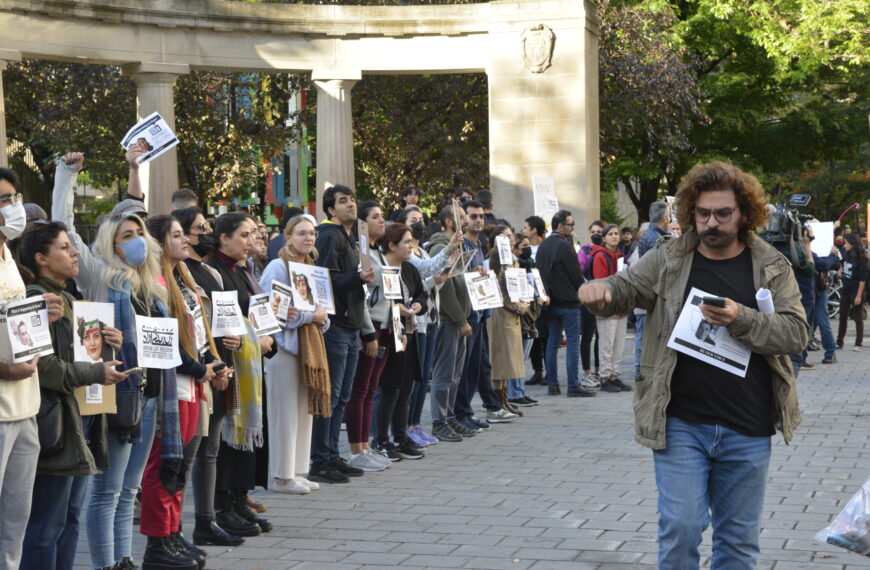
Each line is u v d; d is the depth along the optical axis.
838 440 10.59
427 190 30.08
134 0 20.95
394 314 9.61
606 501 8.16
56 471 5.39
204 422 6.75
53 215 6.68
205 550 6.91
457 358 11.07
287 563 6.64
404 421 10.16
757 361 4.64
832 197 46.84
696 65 29.89
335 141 22.95
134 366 6.06
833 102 33.69
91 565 6.68
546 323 15.14
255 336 7.46
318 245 9.09
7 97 28.77
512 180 22.80
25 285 5.50
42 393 5.36
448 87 28.00
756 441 4.61
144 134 7.88
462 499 8.32
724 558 4.70
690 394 4.62
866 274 19.47
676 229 14.20
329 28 22.70
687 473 4.58
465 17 22.88
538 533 7.24
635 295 4.77
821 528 7.25
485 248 13.16
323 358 8.41
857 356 18.55
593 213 22.97
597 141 23.45
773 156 33.66
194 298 6.71
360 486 8.87
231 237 7.64
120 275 6.08
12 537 5.20
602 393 14.55
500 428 11.77
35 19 19.94
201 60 21.95
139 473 6.36
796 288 4.71
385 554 6.80
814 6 26.92
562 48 22.44
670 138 27.67
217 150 28.70
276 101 29.73
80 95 27.39
